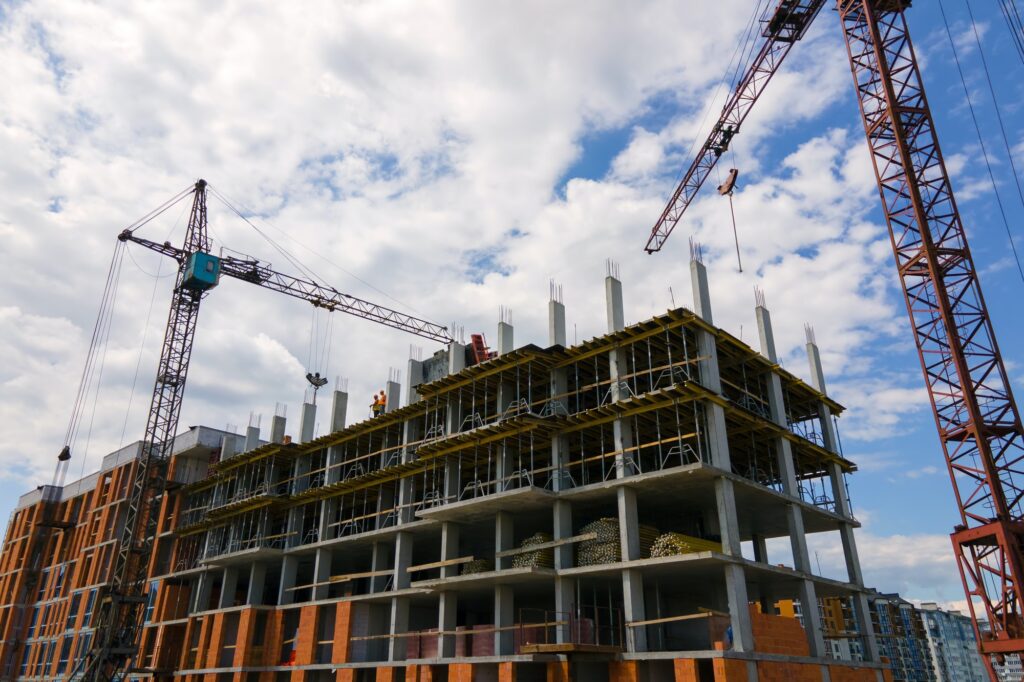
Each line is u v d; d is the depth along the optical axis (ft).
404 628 158.92
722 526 119.75
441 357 196.85
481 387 163.02
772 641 118.11
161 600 228.84
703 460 134.92
